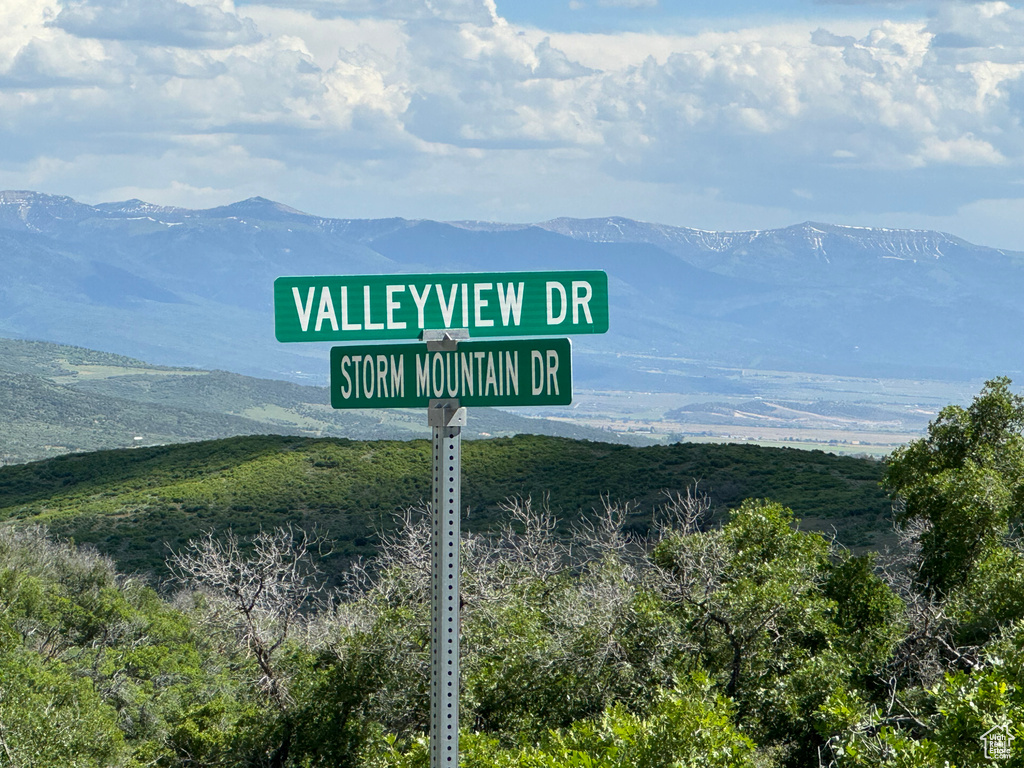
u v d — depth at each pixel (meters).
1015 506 17.86
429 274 4.70
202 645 37.44
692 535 16.31
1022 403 19.14
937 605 16.89
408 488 78.31
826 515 51.59
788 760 13.45
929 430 19.64
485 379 4.71
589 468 73.94
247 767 17.47
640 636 15.02
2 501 85.94
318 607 20.89
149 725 26.83
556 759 8.36
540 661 15.06
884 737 7.69
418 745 9.09
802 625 14.96
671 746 8.03
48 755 14.82
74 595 39.06
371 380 4.71
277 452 88.50
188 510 75.12
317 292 4.70
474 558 17.72
